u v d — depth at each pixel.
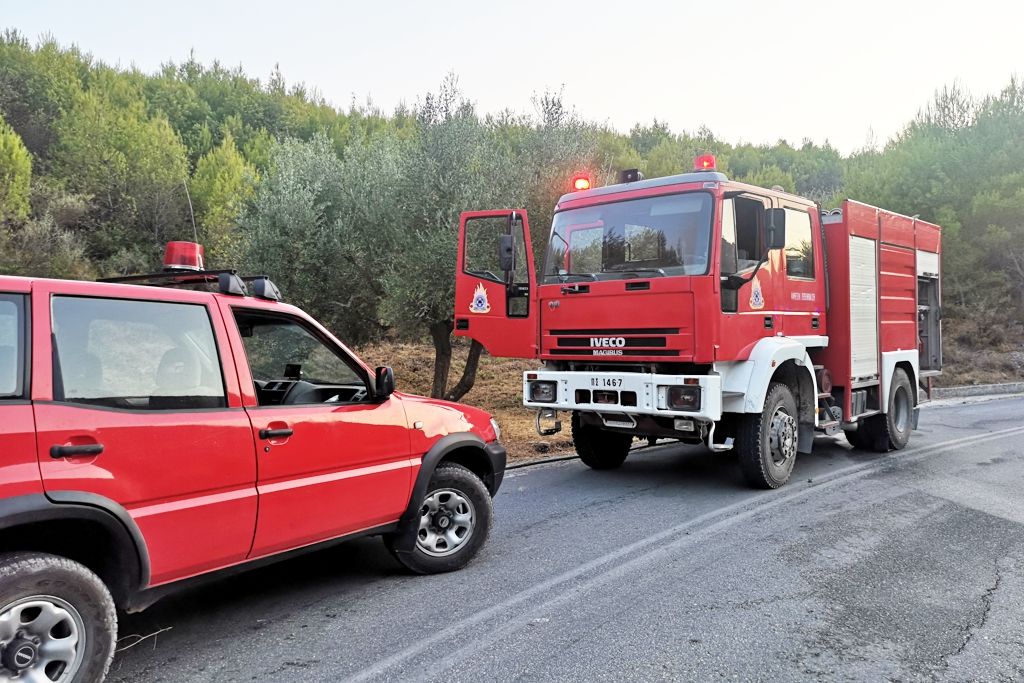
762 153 68.75
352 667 3.34
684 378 6.38
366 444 4.08
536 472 8.07
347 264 11.70
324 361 4.17
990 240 23.20
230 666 3.37
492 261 10.73
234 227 12.92
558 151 11.76
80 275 17.81
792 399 7.30
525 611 4.02
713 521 5.93
